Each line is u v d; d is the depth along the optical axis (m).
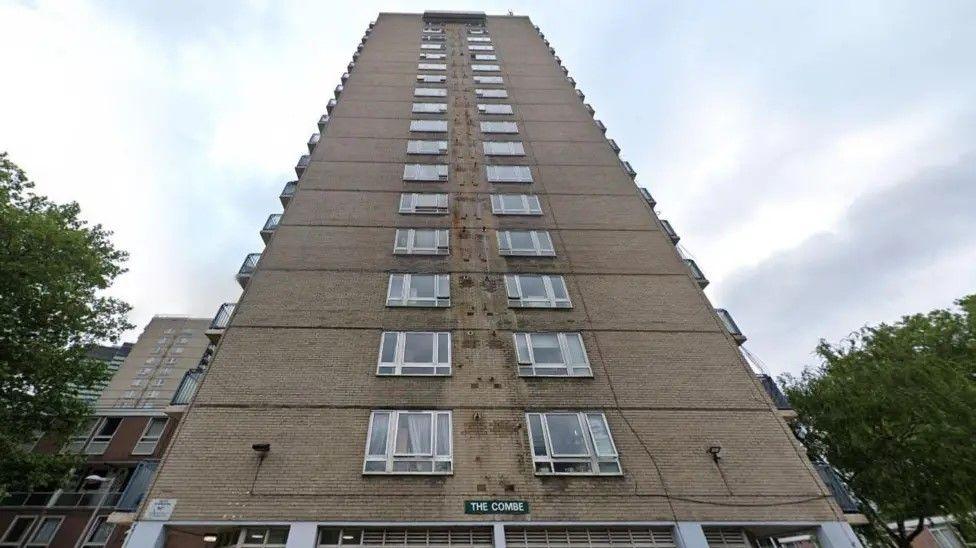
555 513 9.69
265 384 11.39
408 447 10.54
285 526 9.24
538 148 21.03
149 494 9.38
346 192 17.55
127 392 67.81
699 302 14.43
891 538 16.56
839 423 16.44
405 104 23.89
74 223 19.67
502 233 16.30
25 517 25.47
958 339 18.62
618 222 17.12
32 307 17.06
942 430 13.57
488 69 28.30
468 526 9.48
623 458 10.67
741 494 10.23
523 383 11.97
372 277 14.37
